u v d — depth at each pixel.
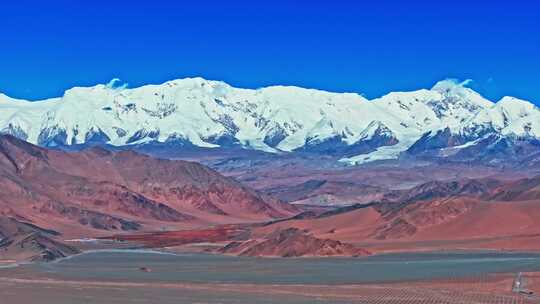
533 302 149.75
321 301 152.62
